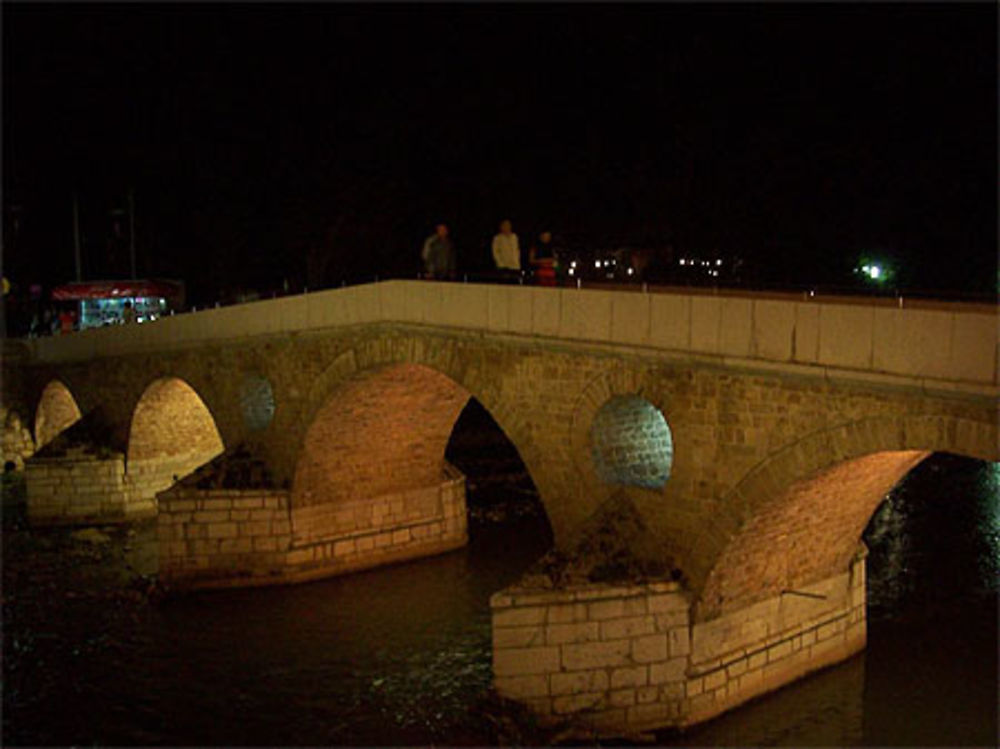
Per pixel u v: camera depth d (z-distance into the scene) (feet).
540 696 48.62
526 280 65.72
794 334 44.86
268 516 77.00
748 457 47.16
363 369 68.85
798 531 51.72
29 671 60.95
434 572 80.53
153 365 94.99
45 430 130.72
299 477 77.00
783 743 49.29
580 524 54.75
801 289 55.26
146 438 102.58
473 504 104.63
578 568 50.11
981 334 38.65
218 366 85.25
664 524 51.11
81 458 100.42
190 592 75.72
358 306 68.90
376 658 62.23
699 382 48.96
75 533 95.71
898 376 41.19
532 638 48.52
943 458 123.54
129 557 86.48
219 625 68.49
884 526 90.79
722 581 50.21
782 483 45.78
